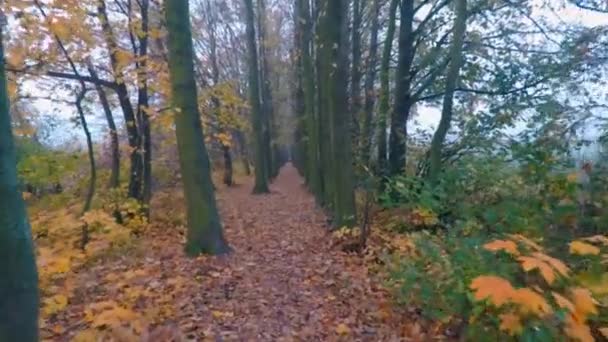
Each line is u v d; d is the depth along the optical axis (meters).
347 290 5.88
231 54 29.00
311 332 4.64
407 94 12.32
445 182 6.05
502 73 10.47
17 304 2.24
